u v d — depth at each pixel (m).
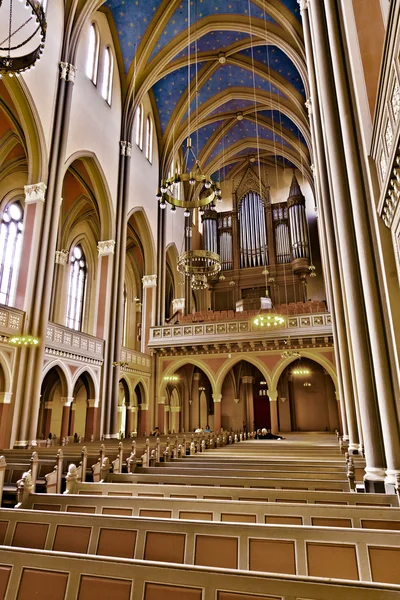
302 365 26.27
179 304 28.08
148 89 22.48
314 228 30.30
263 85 24.42
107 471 6.69
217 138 29.17
